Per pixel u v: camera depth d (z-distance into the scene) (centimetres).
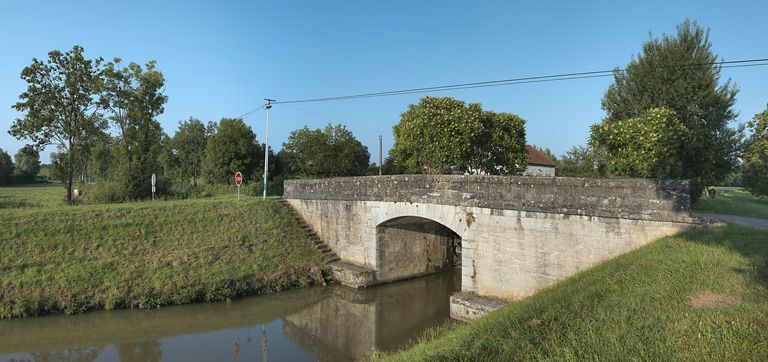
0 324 1416
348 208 2100
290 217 2366
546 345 588
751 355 502
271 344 1362
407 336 1425
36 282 1559
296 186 2458
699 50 1969
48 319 1461
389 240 2009
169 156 4909
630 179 1133
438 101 2489
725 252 855
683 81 1942
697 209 1794
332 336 1434
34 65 2466
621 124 1619
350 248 2102
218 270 1819
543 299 841
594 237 1196
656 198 1089
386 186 1866
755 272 741
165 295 1636
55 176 2708
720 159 1878
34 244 1736
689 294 703
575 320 659
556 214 1277
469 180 1517
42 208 2091
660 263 867
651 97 2064
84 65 2608
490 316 852
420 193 1702
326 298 1803
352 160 3894
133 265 1739
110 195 2658
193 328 1477
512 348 591
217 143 4031
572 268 1241
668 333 576
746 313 596
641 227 1112
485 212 1468
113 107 2800
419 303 1761
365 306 1722
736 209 1889
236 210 2288
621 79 2228
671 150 1478
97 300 1559
